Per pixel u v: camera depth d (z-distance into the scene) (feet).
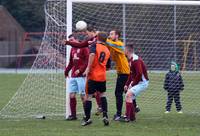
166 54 169.37
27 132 83.35
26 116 104.06
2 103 130.11
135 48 165.99
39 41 318.86
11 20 354.54
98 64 89.71
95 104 122.83
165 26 157.89
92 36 93.50
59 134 81.30
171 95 111.96
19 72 275.80
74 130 85.61
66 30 104.68
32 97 120.78
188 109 118.01
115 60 97.04
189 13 149.59
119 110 97.45
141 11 161.89
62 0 109.09
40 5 346.13
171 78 111.24
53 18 109.29
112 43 95.96
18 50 337.31
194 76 149.28
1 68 326.65
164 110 115.75
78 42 93.30
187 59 148.36
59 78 122.11
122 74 97.04
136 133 82.53
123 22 145.59
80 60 98.12
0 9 356.38
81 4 136.56
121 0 105.29
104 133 82.38
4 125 91.50
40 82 122.01
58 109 112.37
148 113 110.73
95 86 89.81
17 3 357.61
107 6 150.61
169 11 155.84
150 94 138.62
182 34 151.02
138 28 162.30
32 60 316.81
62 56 112.16
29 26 352.28
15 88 176.14
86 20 140.05
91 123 92.99
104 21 151.02
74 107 99.40
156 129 87.40
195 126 91.61
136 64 95.61
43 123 94.38
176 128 88.74
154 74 165.58
